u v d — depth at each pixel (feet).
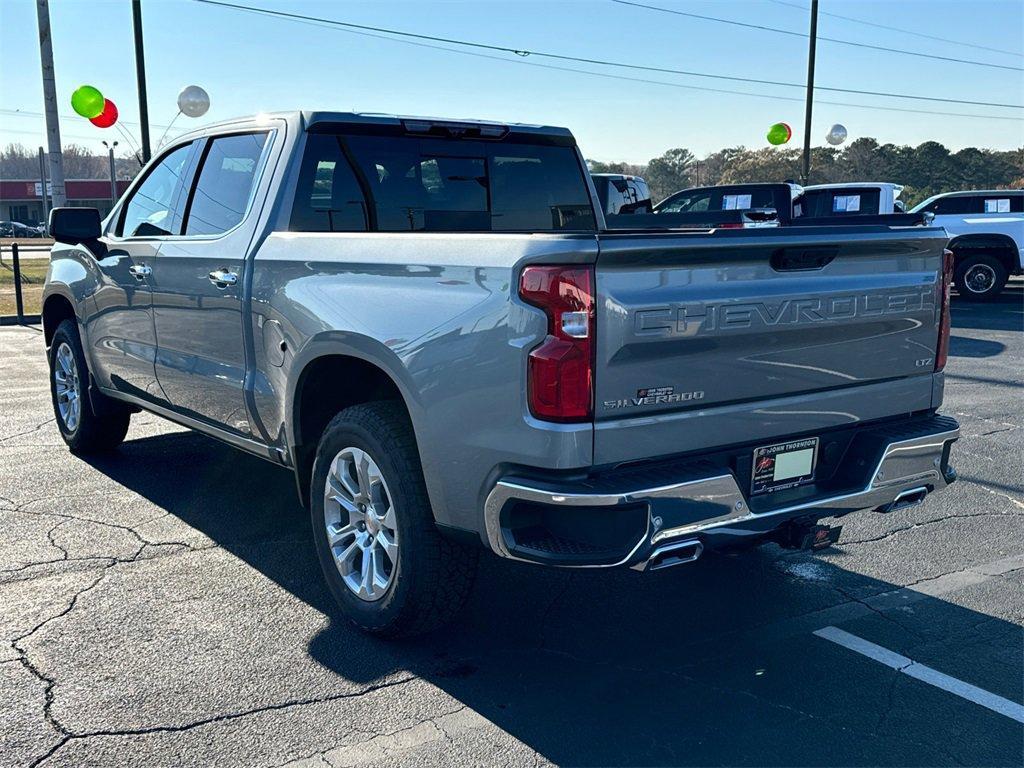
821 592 13.99
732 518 10.39
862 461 11.90
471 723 10.26
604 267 9.55
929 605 13.52
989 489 19.26
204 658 11.66
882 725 10.30
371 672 11.40
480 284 10.21
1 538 15.76
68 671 11.27
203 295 15.05
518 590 13.99
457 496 10.69
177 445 22.15
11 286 66.28
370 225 14.96
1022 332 44.68
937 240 12.20
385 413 11.79
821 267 11.17
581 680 11.27
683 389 10.23
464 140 15.98
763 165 327.88
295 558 15.01
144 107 58.65
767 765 9.54
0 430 23.59
